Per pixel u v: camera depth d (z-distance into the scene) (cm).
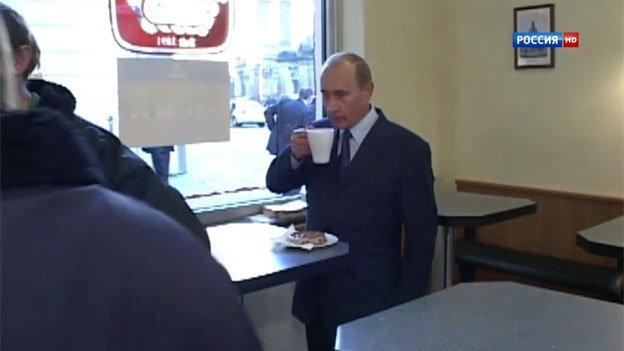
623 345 119
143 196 107
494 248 323
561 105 338
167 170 270
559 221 341
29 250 53
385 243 204
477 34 369
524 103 353
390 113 342
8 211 54
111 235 55
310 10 317
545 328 128
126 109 256
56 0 237
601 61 319
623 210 315
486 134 372
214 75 280
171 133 269
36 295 51
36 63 132
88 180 59
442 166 377
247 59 293
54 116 60
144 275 54
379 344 121
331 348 208
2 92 89
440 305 143
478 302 145
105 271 53
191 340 53
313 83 321
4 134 56
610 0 313
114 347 51
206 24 276
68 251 53
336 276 204
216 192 288
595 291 278
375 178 201
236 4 286
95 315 52
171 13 265
